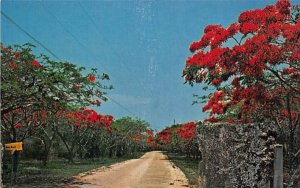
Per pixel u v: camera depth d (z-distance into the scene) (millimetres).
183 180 22969
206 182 4539
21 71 17391
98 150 60031
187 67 12812
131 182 21469
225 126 4371
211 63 12211
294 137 13094
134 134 78688
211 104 18078
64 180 21156
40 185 18594
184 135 39312
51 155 45438
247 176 4109
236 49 11984
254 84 12758
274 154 4039
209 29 13281
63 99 19125
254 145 4133
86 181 21141
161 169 33688
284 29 11906
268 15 12383
